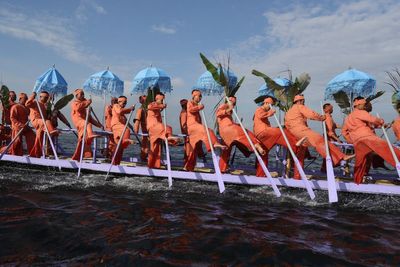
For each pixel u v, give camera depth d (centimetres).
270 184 730
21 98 1025
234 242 396
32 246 375
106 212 530
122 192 690
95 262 332
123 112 888
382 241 414
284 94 841
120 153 875
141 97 1015
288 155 818
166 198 644
